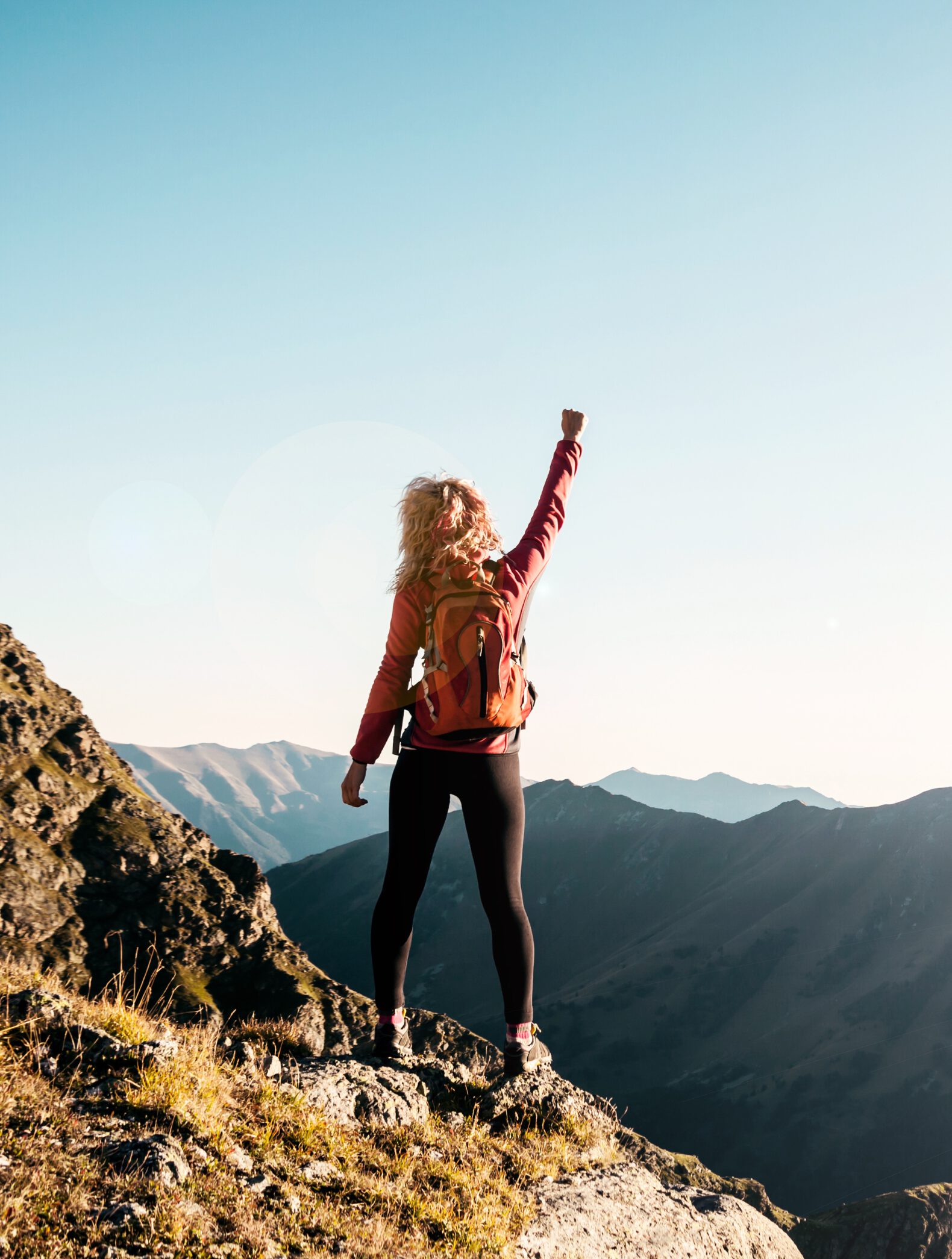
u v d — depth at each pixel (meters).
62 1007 3.64
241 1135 3.20
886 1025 177.62
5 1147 2.64
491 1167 3.74
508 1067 4.46
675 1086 175.88
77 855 73.94
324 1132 3.48
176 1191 2.63
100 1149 2.77
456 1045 6.35
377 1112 3.88
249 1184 2.86
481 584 3.50
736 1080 174.25
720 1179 79.81
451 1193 3.33
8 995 3.67
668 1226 3.81
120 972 4.43
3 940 61.69
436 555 3.45
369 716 3.54
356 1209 3.00
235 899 75.56
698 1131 159.75
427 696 3.51
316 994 64.62
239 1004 63.84
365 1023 60.59
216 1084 3.45
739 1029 193.50
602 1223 3.60
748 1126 158.62
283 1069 4.11
